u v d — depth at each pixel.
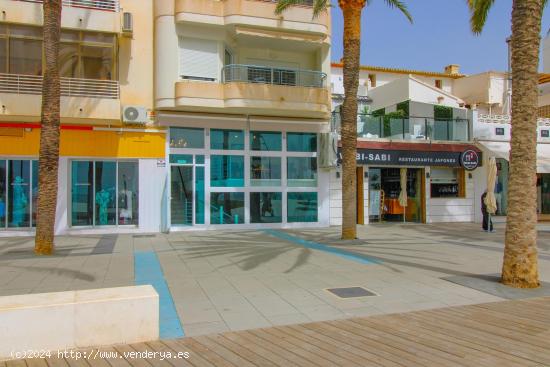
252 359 4.78
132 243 13.86
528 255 8.15
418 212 21.39
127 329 5.22
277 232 17.05
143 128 17.00
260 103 17.12
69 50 15.91
